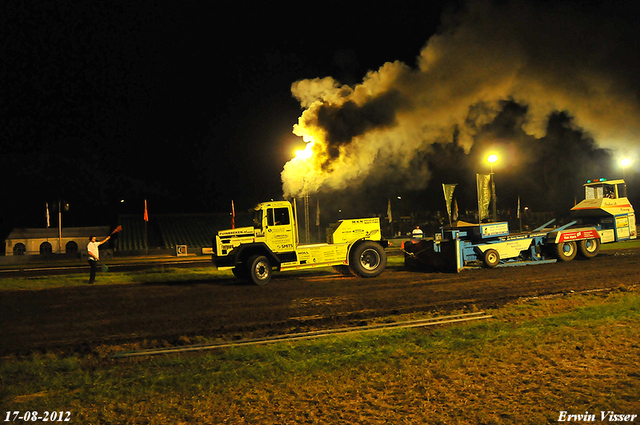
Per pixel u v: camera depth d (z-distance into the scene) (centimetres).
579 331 804
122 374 653
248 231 1570
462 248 1691
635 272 1469
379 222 1725
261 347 778
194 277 1845
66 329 957
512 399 534
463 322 936
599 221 1994
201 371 662
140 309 1159
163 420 502
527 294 1204
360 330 888
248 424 488
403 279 1563
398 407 521
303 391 577
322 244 1681
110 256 3666
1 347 828
